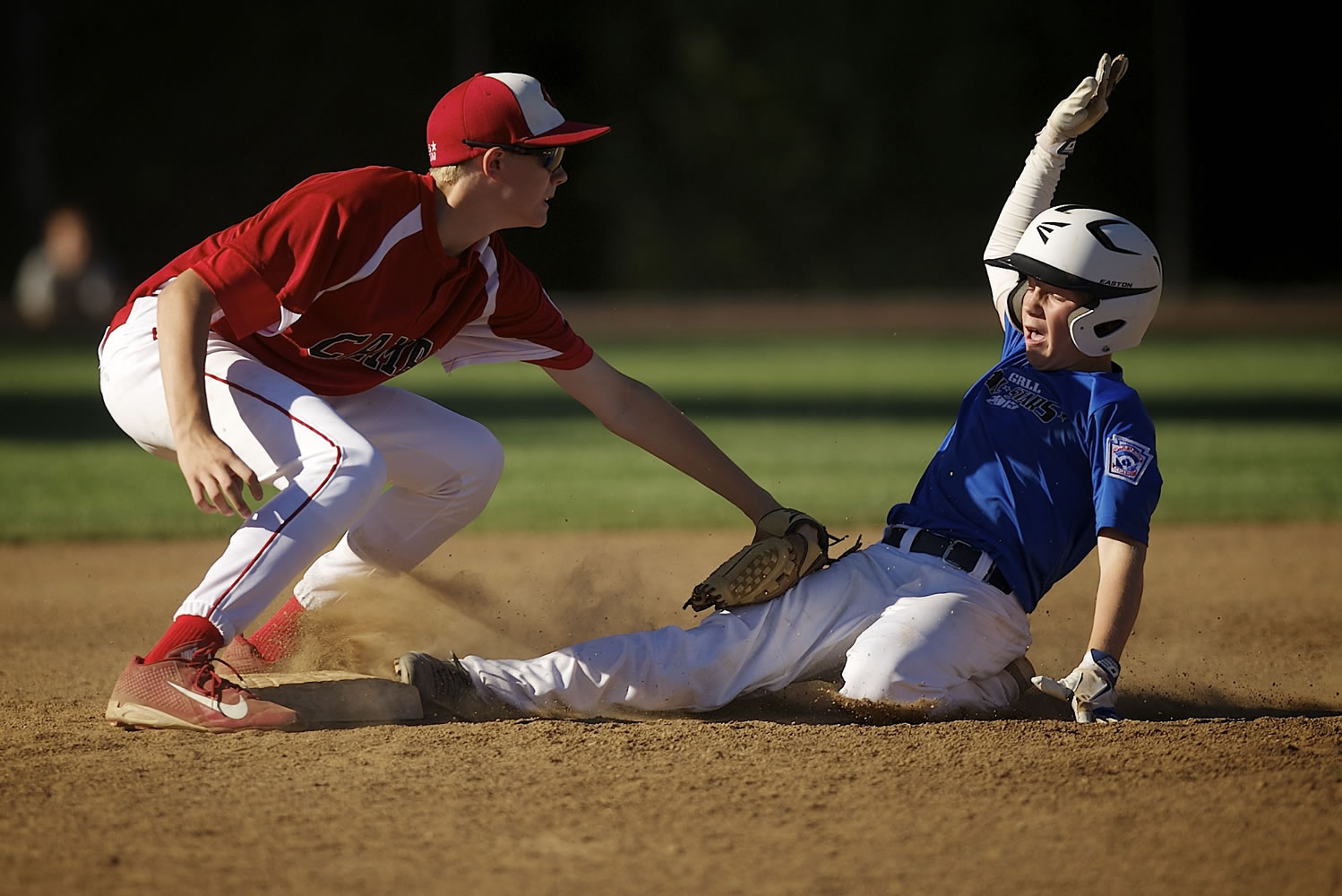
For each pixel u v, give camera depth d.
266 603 12.85
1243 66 118.25
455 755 12.12
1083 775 11.56
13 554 25.30
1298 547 25.64
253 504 30.33
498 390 58.47
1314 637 18.73
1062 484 13.89
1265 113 118.75
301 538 12.65
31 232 111.38
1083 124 15.28
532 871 9.73
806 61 120.25
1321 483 32.47
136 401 13.32
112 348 13.65
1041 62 120.25
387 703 13.30
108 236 115.00
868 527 26.31
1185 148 119.44
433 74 118.06
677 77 120.06
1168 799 10.97
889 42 120.25
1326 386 56.75
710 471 15.42
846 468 34.62
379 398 14.66
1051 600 21.28
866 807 10.91
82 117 114.25
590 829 10.48
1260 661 17.41
